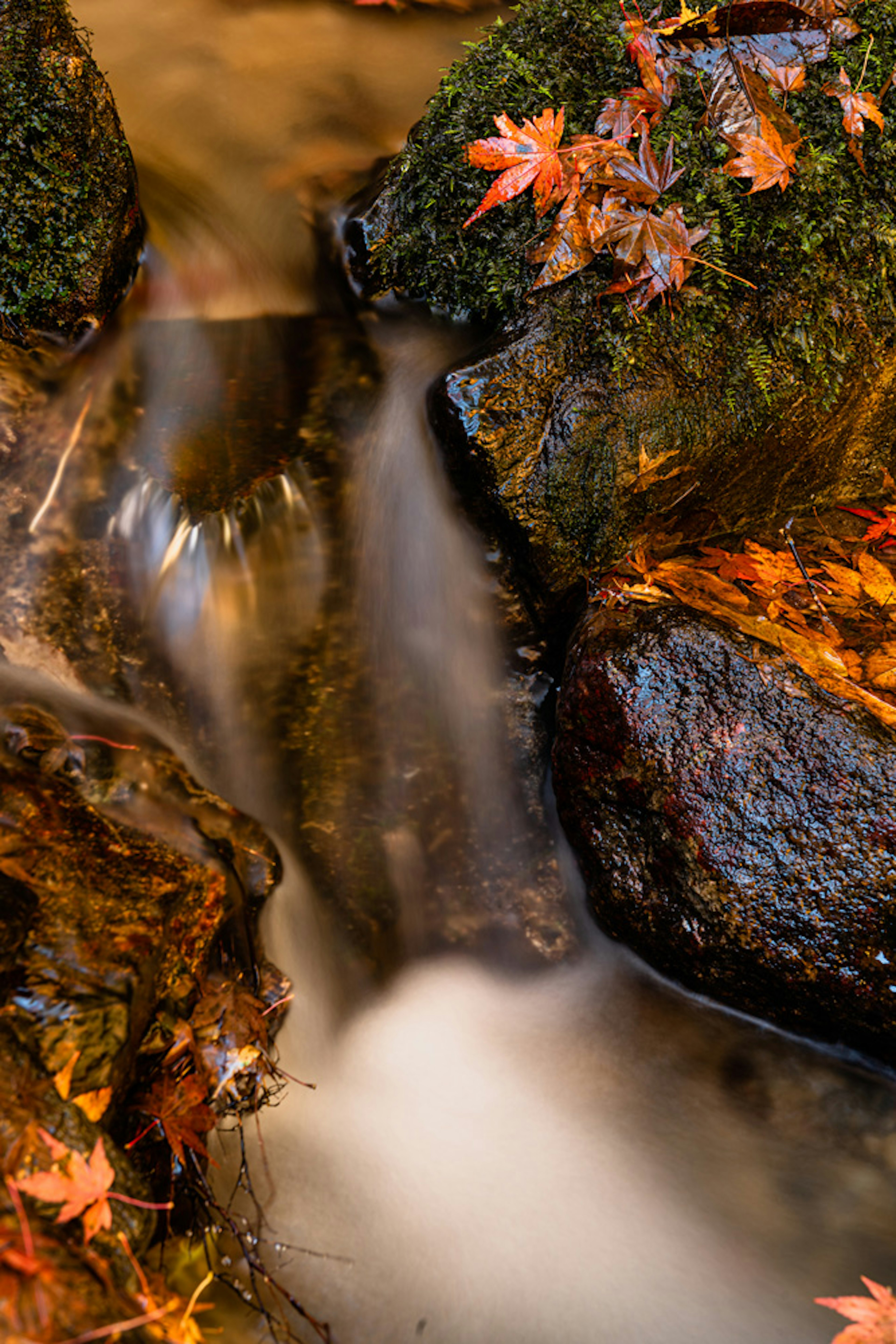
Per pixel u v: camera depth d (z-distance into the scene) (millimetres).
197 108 3914
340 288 3311
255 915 2365
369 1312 2002
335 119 4047
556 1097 2494
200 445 2803
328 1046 2518
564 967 2791
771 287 2955
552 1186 2293
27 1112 1503
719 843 2449
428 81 4465
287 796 2799
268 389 2975
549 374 2801
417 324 3189
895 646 2785
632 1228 2229
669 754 2537
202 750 2732
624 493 2867
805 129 2959
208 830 2314
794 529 3299
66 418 2775
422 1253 2117
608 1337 2023
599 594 2869
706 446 2932
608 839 2672
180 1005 2004
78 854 2010
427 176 3105
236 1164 2174
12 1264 1253
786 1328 2068
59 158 2811
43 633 2596
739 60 2908
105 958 1790
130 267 3086
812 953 2377
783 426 3055
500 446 2746
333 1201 2180
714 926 2453
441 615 2947
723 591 2908
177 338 3053
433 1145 2354
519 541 2830
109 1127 1728
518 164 2730
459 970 2795
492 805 2928
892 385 3229
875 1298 2021
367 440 2908
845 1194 2307
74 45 2816
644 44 2936
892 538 3268
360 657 2887
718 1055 2562
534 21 3158
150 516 2705
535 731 2967
